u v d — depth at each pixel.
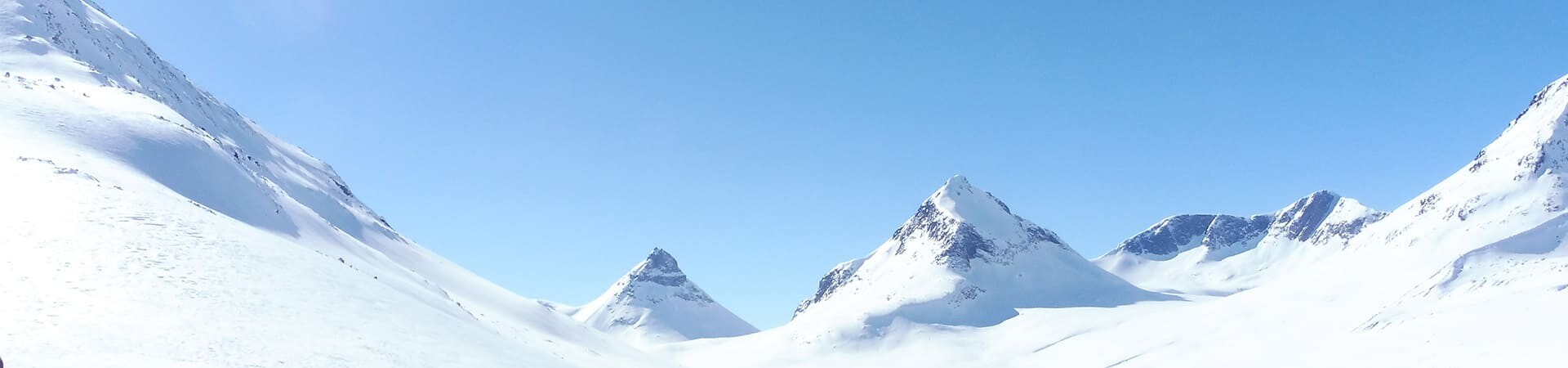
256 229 53.16
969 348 169.00
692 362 199.12
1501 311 76.81
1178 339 136.12
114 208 39.34
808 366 168.88
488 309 76.31
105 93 81.50
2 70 78.69
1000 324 191.38
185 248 36.81
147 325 25.98
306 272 41.91
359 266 55.53
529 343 56.22
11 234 31.06
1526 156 169.62
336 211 104.19
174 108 103.44
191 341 25.62
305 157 133.75
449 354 35.94
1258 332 123.19
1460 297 97.31
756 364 175.38
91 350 22.55
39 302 25.36
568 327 90.19
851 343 180.88
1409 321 89.50
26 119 57.91
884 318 192.38
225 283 33.69
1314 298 145.50
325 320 33.88
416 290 54.94
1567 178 156.75
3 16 93.81
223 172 69.06
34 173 41.50
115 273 30.33
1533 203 152.25
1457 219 163.75
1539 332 62.78
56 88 72.75
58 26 98.56
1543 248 115.19
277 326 30.33
